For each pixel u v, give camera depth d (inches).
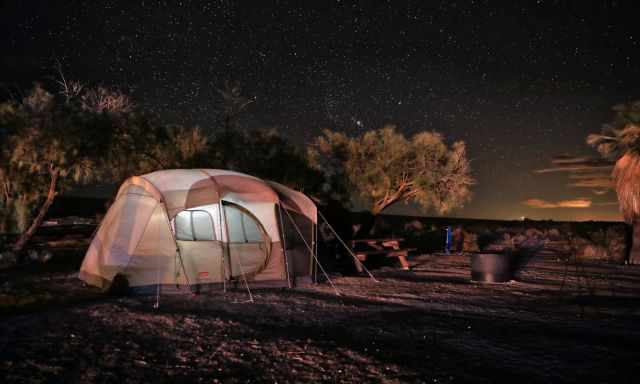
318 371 217.5
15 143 549.0
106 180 645.9
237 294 397.4
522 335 280.7
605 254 801.6
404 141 883.4
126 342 253.0
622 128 788.0
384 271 575.2
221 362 227.0
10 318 297.6
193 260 406.6
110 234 412.8
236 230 430.6
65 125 568.1
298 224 456.1
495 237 1200.8
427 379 208.1
